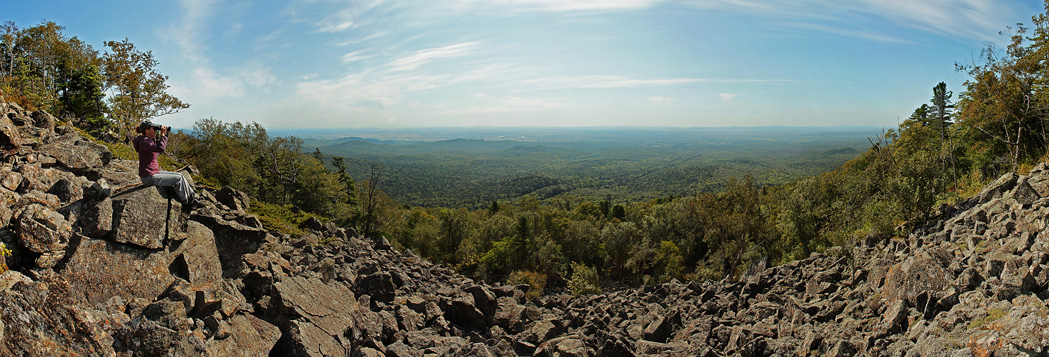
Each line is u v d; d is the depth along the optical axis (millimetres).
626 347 13312
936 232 19094
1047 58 25766
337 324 10344
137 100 35688
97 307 6848
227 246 10445
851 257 20375
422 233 70875
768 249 51719
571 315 18344
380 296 14117
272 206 22984
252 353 8148
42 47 42594
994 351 8547
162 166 21359
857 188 27109
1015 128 36344
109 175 10250
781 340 13820
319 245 18766
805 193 48094
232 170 47406
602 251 75688
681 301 23078
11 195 7297
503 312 16516
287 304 9680
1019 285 10820
